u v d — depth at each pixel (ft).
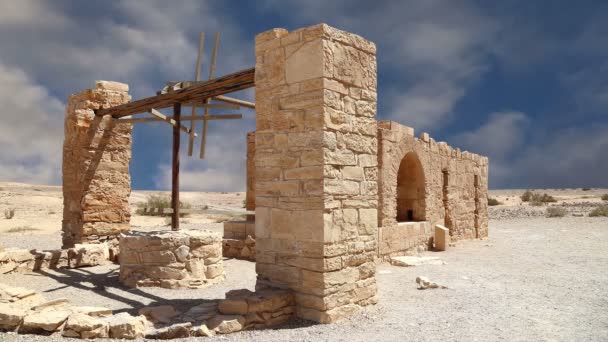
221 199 174.29
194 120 31.48
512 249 45.24
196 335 17.04
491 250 44.78
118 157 36.96
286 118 20.71
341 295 19.71
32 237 51.08
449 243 48.19
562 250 43.11
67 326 16.72
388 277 29.68
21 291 19.75
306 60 20.08
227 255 40.55
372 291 21.75
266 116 21.58
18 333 16.79
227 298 19.03
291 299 19.67
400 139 40.22
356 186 21.07
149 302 23.29
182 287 26.48
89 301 23.30
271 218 21.11
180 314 19.75
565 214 84.43
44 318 17.11
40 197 113.80
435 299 23.22
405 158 44.83
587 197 135.44
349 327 18.29
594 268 32.83
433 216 46.65
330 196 19.43
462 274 30.55
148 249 26.96
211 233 28.78
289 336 17.06
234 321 17.72
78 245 33.42
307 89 19.95
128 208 37.24
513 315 20.06
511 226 71.51
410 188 45.83
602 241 48.62
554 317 19.75
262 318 18.48
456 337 16.93
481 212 58.70
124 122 33.86
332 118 19.81
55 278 28.58
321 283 18.92
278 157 20.95
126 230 36.88
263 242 21.43
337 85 20.26
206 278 27.89
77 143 36.11
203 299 24.00
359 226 21.13
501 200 138.72
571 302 22.53
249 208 45.16
